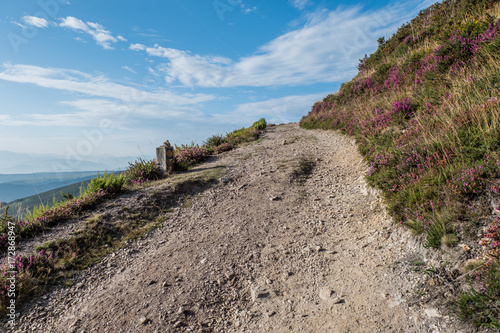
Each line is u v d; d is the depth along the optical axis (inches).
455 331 99.6
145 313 151.6
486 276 106.8
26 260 191.3
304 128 806.5
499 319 93.4
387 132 319.3
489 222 129.6
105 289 178.1
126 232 247.6
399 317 117.0
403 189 190.5
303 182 333.1
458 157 172.7
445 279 122.2
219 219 267.3
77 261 205.9
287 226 235.8
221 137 676.7
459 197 148.8
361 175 304.3
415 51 482.0
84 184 337.7
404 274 140.3
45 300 169.6
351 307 132.7
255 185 340.8
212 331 136.5
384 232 185.0
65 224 249.8
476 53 283.6
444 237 135.7
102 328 144.3
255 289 161.8
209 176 378.3
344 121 549.3
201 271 185.8
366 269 157.9
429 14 615.5
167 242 233.6
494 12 342.3
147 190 328.5
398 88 430.0
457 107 220.5
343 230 212.5
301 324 130.5
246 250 206.1
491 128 164.6
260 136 721.0
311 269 173.5
